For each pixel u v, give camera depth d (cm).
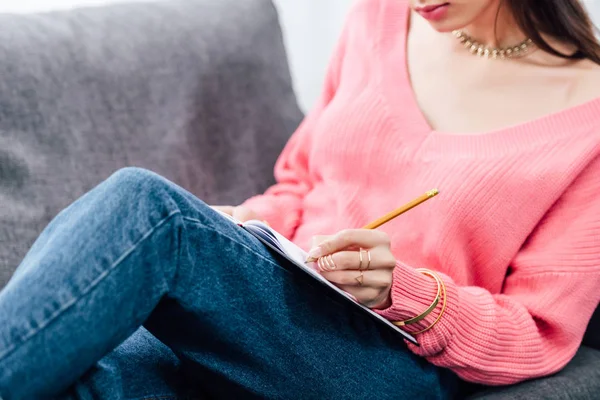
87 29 130
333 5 203
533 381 105
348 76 132
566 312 106
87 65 127
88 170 124
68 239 77
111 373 81
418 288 97
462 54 122
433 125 121
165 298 82
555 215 109
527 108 115
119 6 137
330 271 89
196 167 136
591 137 108
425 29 129
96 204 79
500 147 112
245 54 142
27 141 119
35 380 73
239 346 88
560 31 115
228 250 84
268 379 92
